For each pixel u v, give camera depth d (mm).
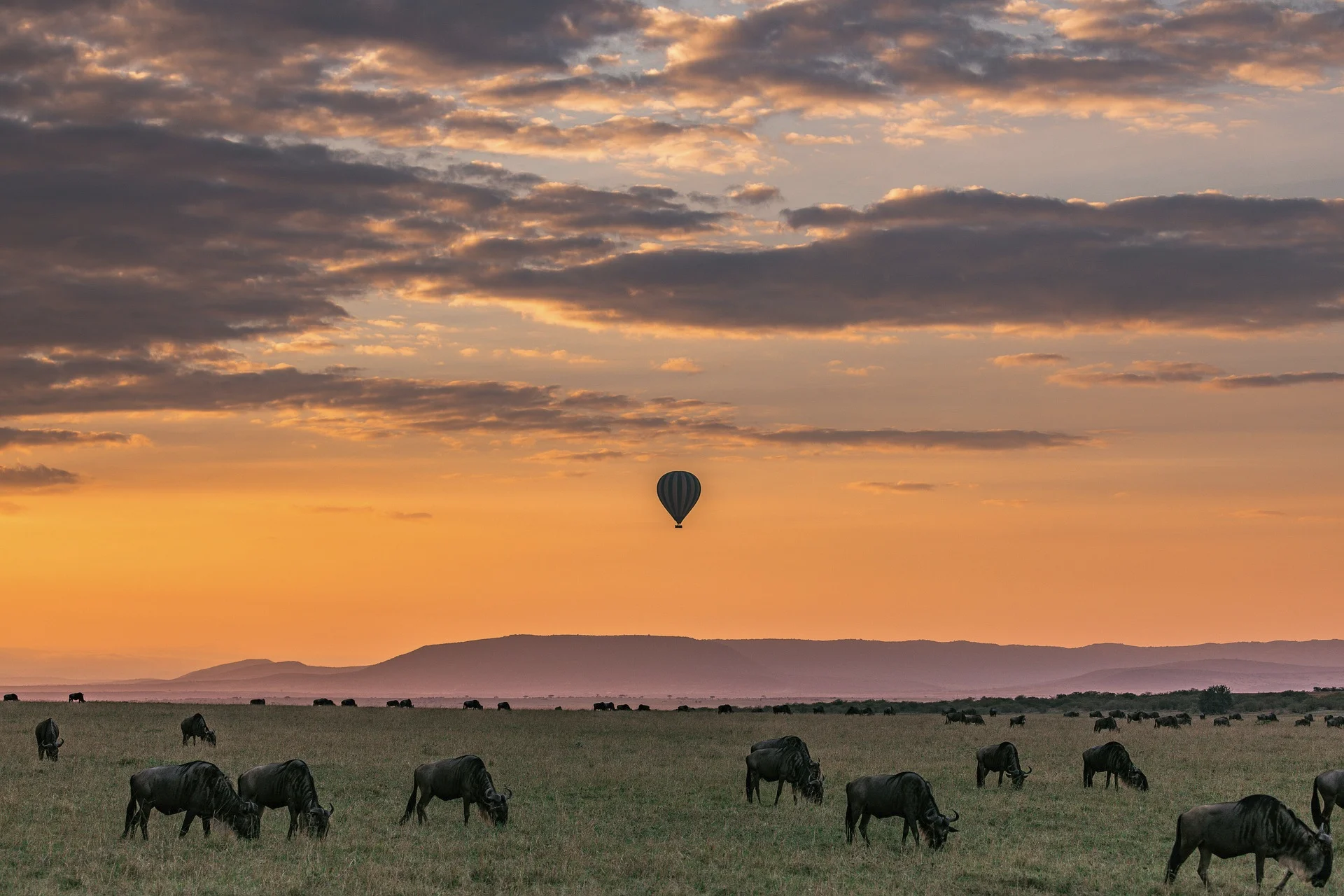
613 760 59000
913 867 30891
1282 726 108438
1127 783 48906
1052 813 41219
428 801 37250
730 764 57469
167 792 31875
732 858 31906
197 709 103562
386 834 34250
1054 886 29000
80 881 27203
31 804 37688
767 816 39562
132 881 27188
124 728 73750
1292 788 49125
